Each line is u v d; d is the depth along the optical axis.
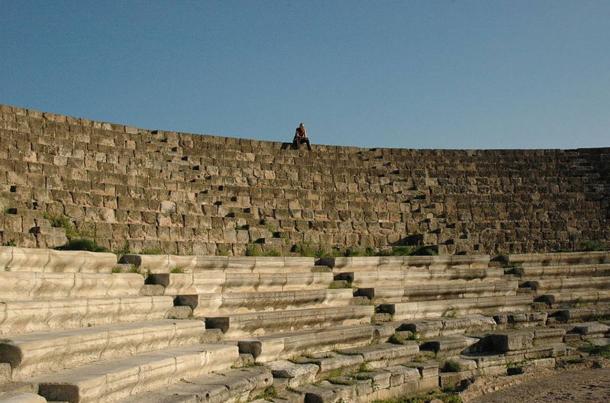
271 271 26.70
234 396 16.67
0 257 17.16
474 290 30.98
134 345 16.80
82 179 27.75
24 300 16.19
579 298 32.94
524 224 39.16
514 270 33.97
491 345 26.78
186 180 32.12
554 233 39.06
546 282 33.28
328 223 34.69
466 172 40.97
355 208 36.47
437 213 38.53
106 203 27.59
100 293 18.97
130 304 18.78
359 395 20.20
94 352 15.27
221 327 20.52
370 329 24.59
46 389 12.59
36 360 13.23
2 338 13.66
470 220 38.84
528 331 27.94
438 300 29.48
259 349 19.81
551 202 40.47
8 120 27.33
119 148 30.59
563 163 42.66
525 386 23.50
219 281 23.14
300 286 26.12
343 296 26.48
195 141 34.38
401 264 31.66
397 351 23.69
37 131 28.17
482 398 22.06
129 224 27.23
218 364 18.25
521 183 41.22
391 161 40.25
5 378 12.47
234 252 29.70
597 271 35.62
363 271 29.53
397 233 36.69
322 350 22.55
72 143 28.73
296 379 19.50
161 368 15.66
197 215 29.86
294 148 38.12
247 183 34.34
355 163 39.19
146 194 29.38
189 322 19.12
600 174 42.47
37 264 18.28
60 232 23.86
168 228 28.41
